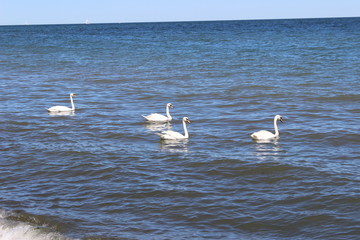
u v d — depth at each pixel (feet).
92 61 194.70
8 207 51.37
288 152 69.36
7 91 124.98
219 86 126.62
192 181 58.39
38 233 45.78
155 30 556.10
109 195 54.54
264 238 44.93
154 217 49.26
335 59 179.22
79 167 63.62
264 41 295.89
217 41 306.35
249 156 67.46
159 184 57.52
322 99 107.34
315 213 49.42
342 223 47.26
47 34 497.87
